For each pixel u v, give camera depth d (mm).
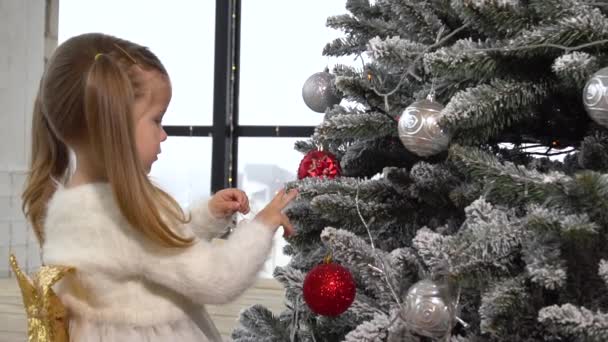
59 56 850
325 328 982
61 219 827
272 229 864
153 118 878
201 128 3678
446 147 765
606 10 746
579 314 555
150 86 870
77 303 826
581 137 885
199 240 831
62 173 948
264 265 874
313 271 768
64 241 819
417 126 730
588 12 689
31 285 809
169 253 801
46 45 3689
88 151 849
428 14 880
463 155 693
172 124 3734
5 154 3447
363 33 1094
